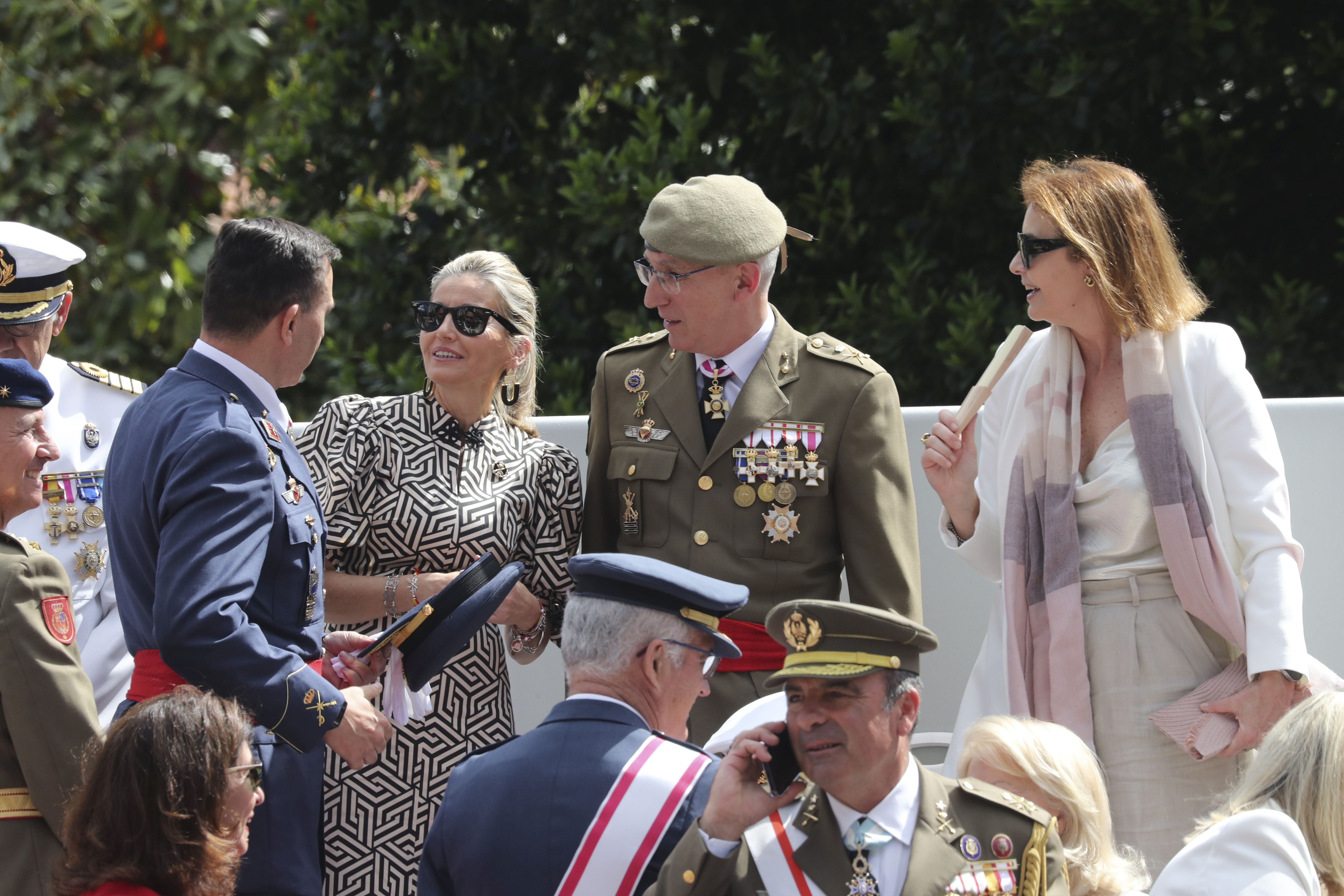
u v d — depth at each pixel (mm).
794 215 25031
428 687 12258
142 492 10930
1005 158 22969
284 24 36438
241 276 11328
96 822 8508
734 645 9906
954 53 22375
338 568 13086
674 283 13297
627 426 14109
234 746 8758
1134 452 12352
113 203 35062
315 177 28234
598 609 9289
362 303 26594
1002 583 12727
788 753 8250
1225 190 23578
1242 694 11727
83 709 11141
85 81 35906
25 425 11836
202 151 36438
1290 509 14578
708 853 8055
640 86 26703
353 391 26078
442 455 13328
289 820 11211
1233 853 9109
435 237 27000
